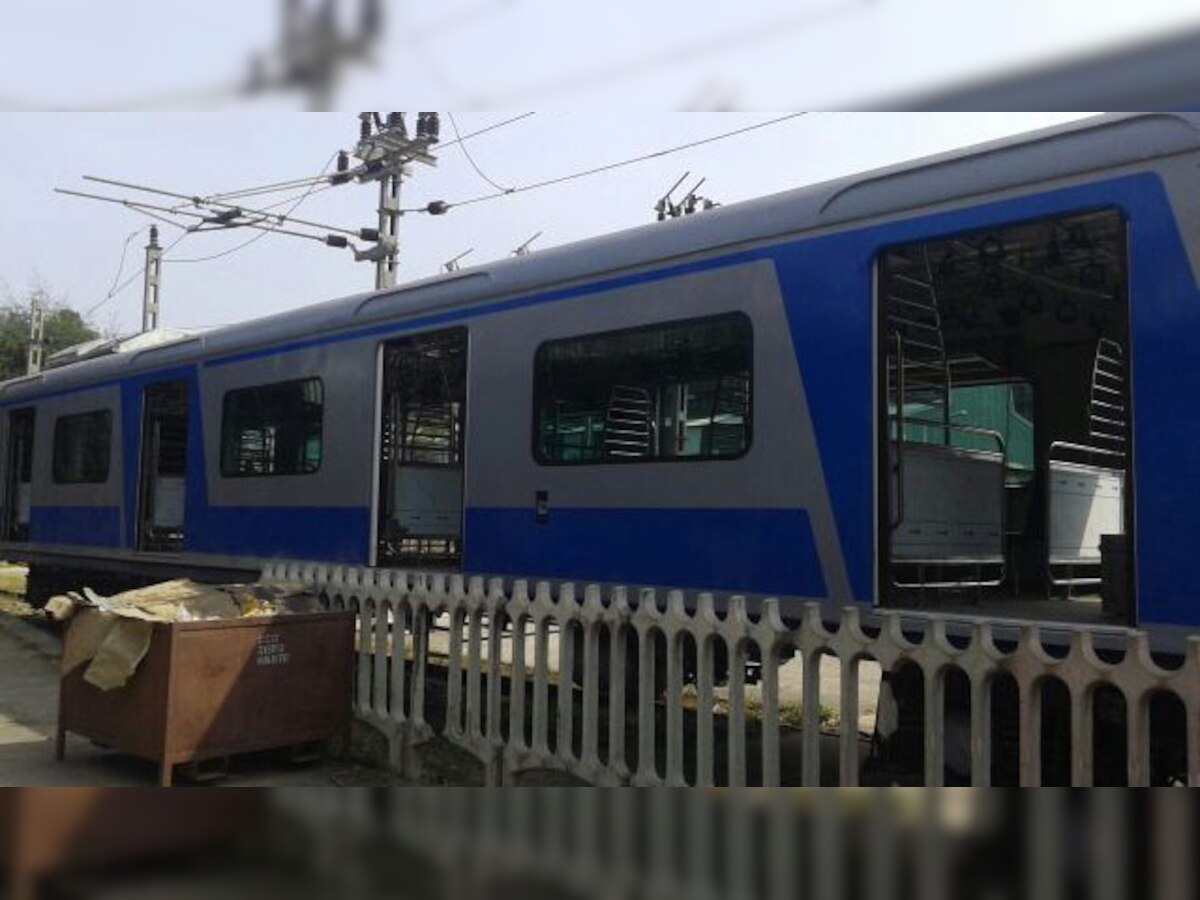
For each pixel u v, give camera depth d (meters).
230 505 8.91
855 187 5.09
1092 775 3.87
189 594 6.27
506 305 6.68
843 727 4.32
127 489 10.53
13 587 18.30
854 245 5.05
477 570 6.69
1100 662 3.67
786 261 5.30
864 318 5.00
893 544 5.26
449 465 9.34
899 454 5.13
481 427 6.76
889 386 5.54
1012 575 6.68
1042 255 5.71
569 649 5.31
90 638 5.96
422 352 8.34
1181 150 4.09
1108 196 4.28
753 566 5.33
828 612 5.03
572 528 6.19
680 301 5.74
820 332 5.14
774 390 5.29
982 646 3.94
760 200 5.51
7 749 6.45
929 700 4.07
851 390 5.01
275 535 8.38
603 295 6.14
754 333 5.39
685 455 5.67
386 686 6.26
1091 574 6.52
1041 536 6.88
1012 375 7.82
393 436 8.41
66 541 11.57
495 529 6.62
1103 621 4.53
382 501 7.60
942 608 5.29
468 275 6.98
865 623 4.87
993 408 7.93
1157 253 4.12
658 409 5.82
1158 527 4.06
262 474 8.59
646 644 5.01
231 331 9.17
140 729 5.57
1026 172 4.50
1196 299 4.01
